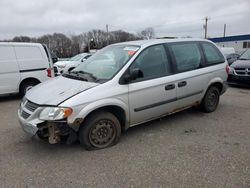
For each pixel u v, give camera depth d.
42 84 4.50
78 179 3.23
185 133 4.67
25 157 3.84
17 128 5.13
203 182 3.10
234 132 4.70
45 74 8.57
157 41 4.81
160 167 3.47
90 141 3.96
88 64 4.87
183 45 5.15
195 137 4.48
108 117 4.02
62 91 3.89
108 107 4.04
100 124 3.99
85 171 3.41
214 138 4.43
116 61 4.46
